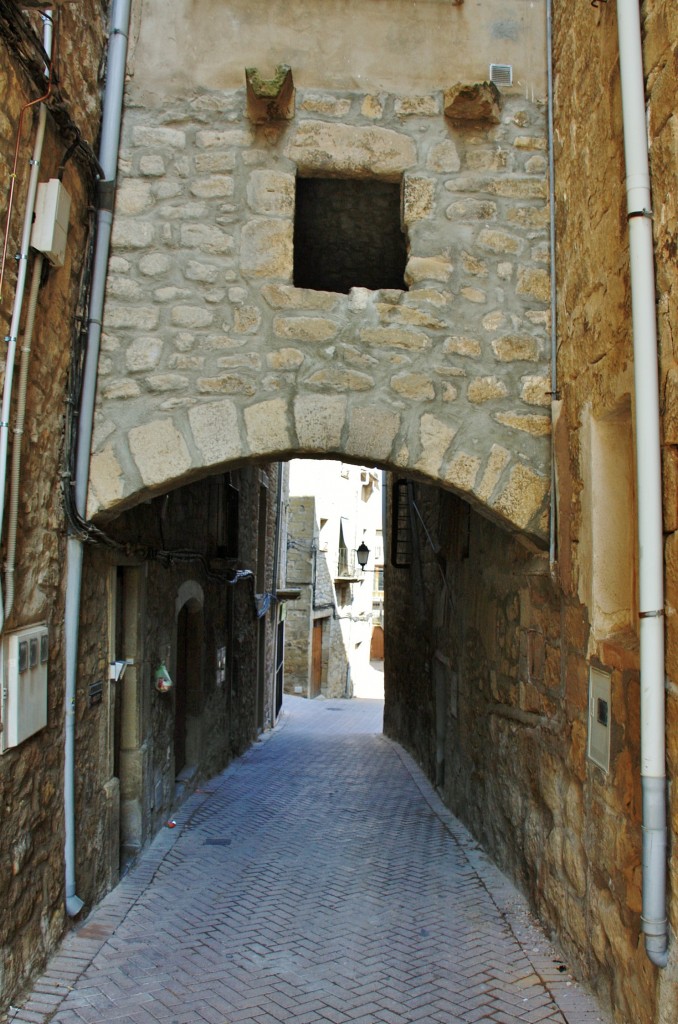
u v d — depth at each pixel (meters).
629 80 2.85
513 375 4.21
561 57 4.12
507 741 4.90
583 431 3.60
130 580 5.25
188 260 4.18
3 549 3.04
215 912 4.27
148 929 3.99
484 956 3.72
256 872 5.00
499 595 5.18
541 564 4.17
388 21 4.42
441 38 4.43
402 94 4.37
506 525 4.21
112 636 4.62
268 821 6.41
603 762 3.17
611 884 3.04
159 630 5.91
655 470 2.66
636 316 2.73
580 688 3.55
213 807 6.88
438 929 4.05
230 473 8.74
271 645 14.23
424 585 9.02
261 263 4.20
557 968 3.58
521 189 4.32
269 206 4.23
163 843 5.61
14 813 3.14
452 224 4.30
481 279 4.27
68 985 3.32
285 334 4.16
